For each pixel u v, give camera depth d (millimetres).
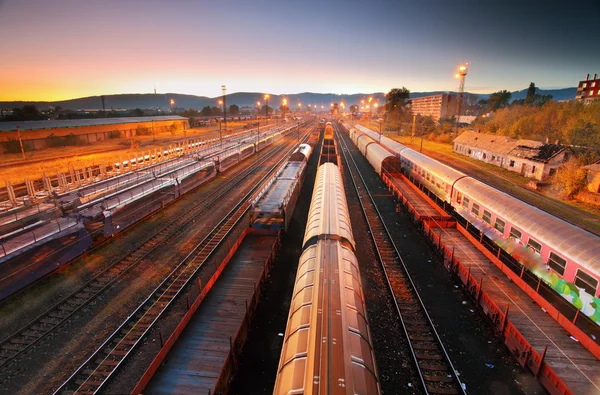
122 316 15102
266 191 26016
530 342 12406
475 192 23844
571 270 14289
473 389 11586
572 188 33594
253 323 14781
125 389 11102
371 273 19312
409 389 11602
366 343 9250
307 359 8305
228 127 112312
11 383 11594
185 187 33812
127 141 68188
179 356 11789
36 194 26047
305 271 12938
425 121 92812
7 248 16969
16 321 14695
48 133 58375
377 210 29844
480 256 19141
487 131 70188
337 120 184625
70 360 12609
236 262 18312
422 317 15406
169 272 18812
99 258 20250
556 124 56156
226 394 11078
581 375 10891
